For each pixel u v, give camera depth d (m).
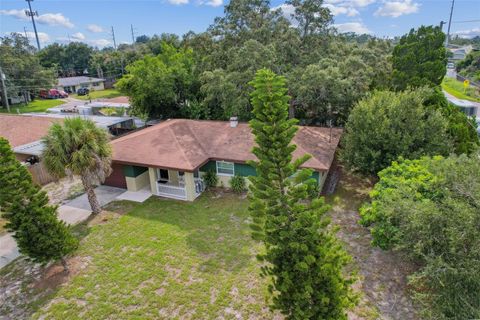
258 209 6.55
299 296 6.35
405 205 8.79
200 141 18.47
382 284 10.02
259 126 6.23
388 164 14.79
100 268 11.16
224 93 22.00
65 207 15.88
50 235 10.23
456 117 19.08
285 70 23.84
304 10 24.77
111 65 77.31
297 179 6.61
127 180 17.56
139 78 28.22
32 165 18.70
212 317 8.96
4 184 9.41
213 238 12.77
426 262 8.66
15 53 55.81
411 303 9.23
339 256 6.80
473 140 18.53
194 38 29.50
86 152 12.98
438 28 26.36
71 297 9.89
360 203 15.54
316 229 6.33
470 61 67.12
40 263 10.95
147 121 30.59
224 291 9.88
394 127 14.77
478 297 7.47
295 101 23.31
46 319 9.12
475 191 7.94
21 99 54.78
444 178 8.86
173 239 12.76
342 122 24.52
